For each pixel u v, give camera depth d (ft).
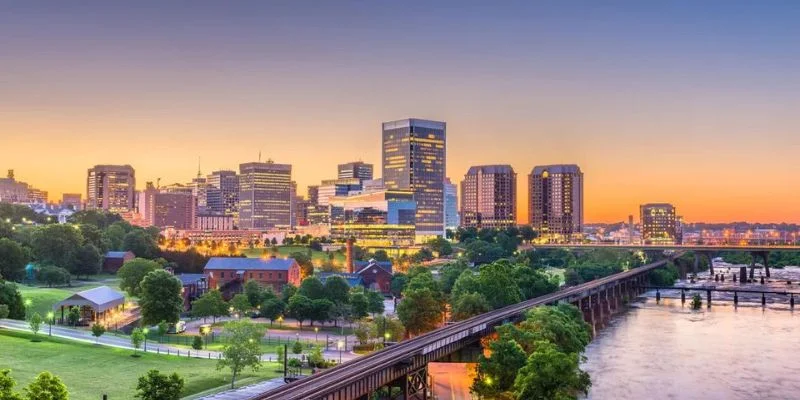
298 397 297.94
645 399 467.93
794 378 530.68
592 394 479.00
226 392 392.88
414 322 626.64
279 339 631.56
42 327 574.56
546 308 557.74
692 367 567.18
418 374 415.44
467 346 513.04
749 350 644.27
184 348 543.39
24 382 381.40
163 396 321.32
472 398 446.60
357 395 339.57
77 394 367.04
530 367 370.32
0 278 639.35
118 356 473.26
